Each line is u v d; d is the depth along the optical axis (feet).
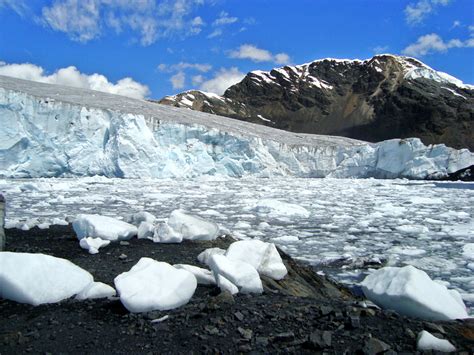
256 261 18.37
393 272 14.17
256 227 43.52
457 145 342.64
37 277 14.44
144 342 11.19
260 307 13.30
